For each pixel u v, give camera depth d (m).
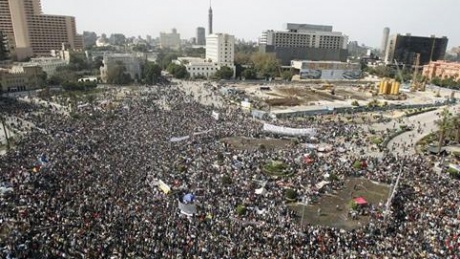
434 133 101.56
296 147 80.69
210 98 145.12
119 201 45.22
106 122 90.44
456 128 90.31
